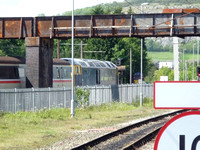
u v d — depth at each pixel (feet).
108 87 253.44
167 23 208.03
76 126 148.97
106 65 323.78
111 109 227.40
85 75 280.10
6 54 469.98
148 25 209.56
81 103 215.72
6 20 221.46
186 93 23.53
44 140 113.60
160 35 209.56
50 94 193.67
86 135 126.62
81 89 216.74
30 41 221.05
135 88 304.91
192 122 22.45
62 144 106.83
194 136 22.41
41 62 223.30
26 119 154.40
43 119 162.81
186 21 207.00
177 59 317.83
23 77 227.20
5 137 113.70
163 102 23.63
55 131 133.28
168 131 22.61
